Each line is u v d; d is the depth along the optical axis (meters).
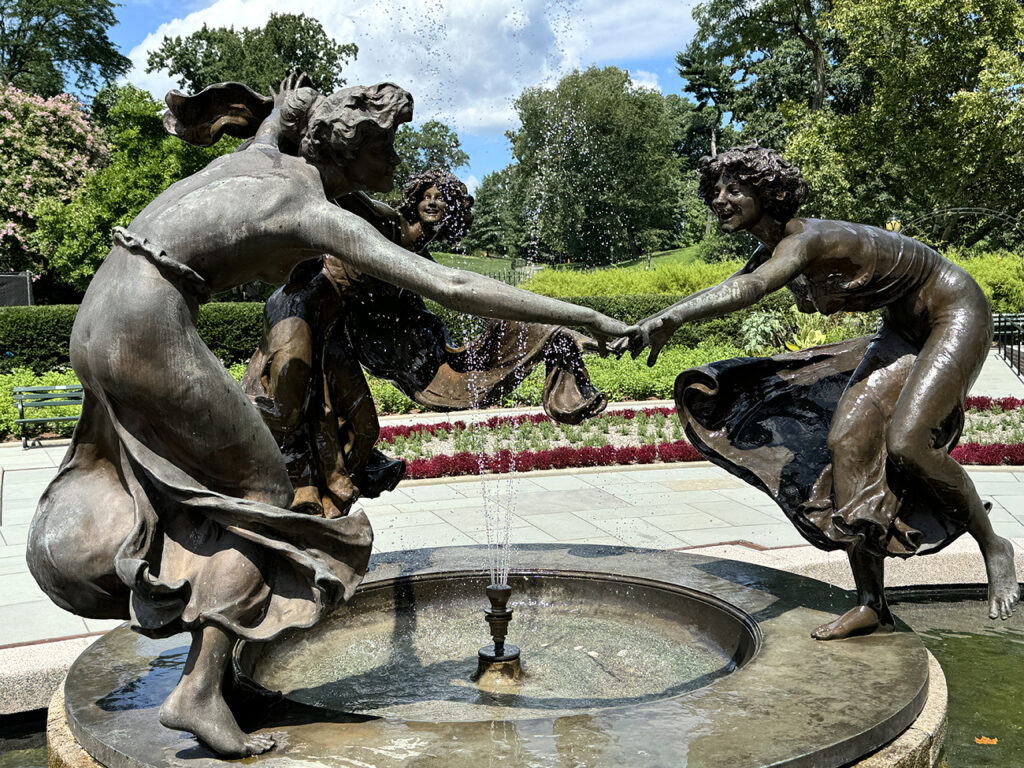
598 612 4.53
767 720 2.74
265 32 35.28
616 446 11.49
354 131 2.95
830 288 3.49
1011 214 29.67
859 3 26.55
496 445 11.58
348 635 4.36
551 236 36.69
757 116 45.28
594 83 40.78
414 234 4.01
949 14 25.02
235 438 2.69
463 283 2.69
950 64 26.05
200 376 2.62
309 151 3.03
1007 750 3.55
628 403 15.33
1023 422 12.38
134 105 26.83
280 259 2.85
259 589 2.66
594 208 39.97
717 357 17.52
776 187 3.42
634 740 2.61
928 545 3.45
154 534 2.65
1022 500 8.05
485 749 2.56
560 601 4.61
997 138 25.44
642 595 4.43
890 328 3.63
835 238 3.39
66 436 13.33
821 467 3.78
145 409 2.60
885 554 3.43
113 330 2.56
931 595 5.46
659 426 12.54
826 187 28.56
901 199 30.22
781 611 3.87
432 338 4.05
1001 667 4.39
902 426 3.28
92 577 2.67
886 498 3.39
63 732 2.99
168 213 2.68
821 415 3.95
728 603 4.00
